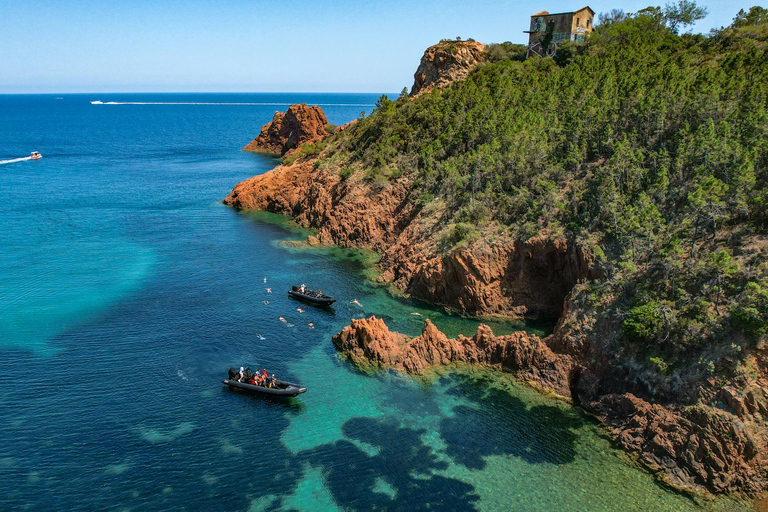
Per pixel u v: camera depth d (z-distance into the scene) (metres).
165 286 68.00
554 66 110.94
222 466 36.66
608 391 43.75
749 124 54.34
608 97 74.25
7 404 42.50
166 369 48.62
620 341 44.62
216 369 48.97
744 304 39.38
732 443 34.47
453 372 48.88
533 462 37.47
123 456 37.28
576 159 63.34
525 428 41.19
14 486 34.09
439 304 63.84
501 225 63.44
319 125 193.75
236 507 33.16
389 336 51.97
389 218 86.06
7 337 53.44
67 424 40.44
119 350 51.62
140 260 78.00
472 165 74.56
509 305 60.44
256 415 42.50
